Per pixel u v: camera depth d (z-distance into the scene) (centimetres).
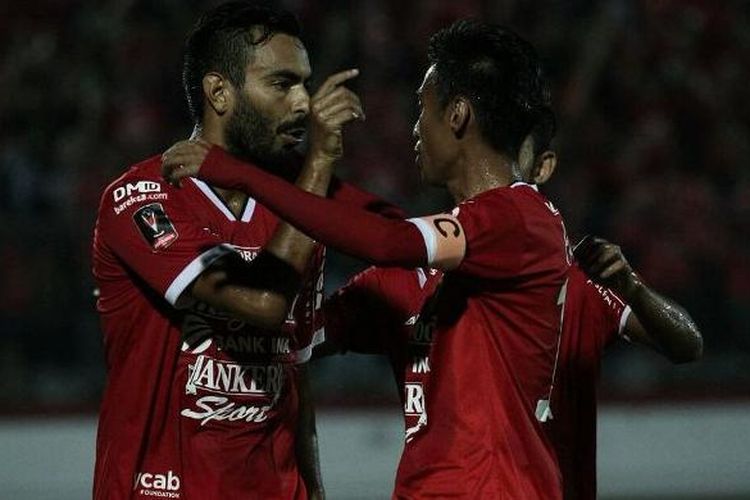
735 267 3662
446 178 1191
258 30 1205
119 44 4172
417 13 4294
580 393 1332
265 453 1247
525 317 1142
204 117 1234
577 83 4209
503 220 1112
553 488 1160
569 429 1331
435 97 1177
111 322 1223
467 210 1120
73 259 3306
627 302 1305
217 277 1148
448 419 1146
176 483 1216
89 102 3997
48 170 3747
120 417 1219
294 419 1281
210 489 1217
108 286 1220
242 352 1215
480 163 1167
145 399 1210
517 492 1128
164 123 3984
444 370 1155
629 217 3719
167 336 1205
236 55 1205
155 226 1170
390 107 4031
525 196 1143
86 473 3164
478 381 1141
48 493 3148
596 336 1333
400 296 1296
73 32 4219
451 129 1170
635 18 4428
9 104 3944
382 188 3794
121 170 3775
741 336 3559
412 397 1222
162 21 4253
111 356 1231
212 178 1093
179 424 1216
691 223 3772
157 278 1161
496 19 4319
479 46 1166
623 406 3356
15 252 3297
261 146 1221
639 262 3644
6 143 3812
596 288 1333
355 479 3222
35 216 3400
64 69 4100
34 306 3275
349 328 1348
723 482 3362
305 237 1151
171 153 1104
